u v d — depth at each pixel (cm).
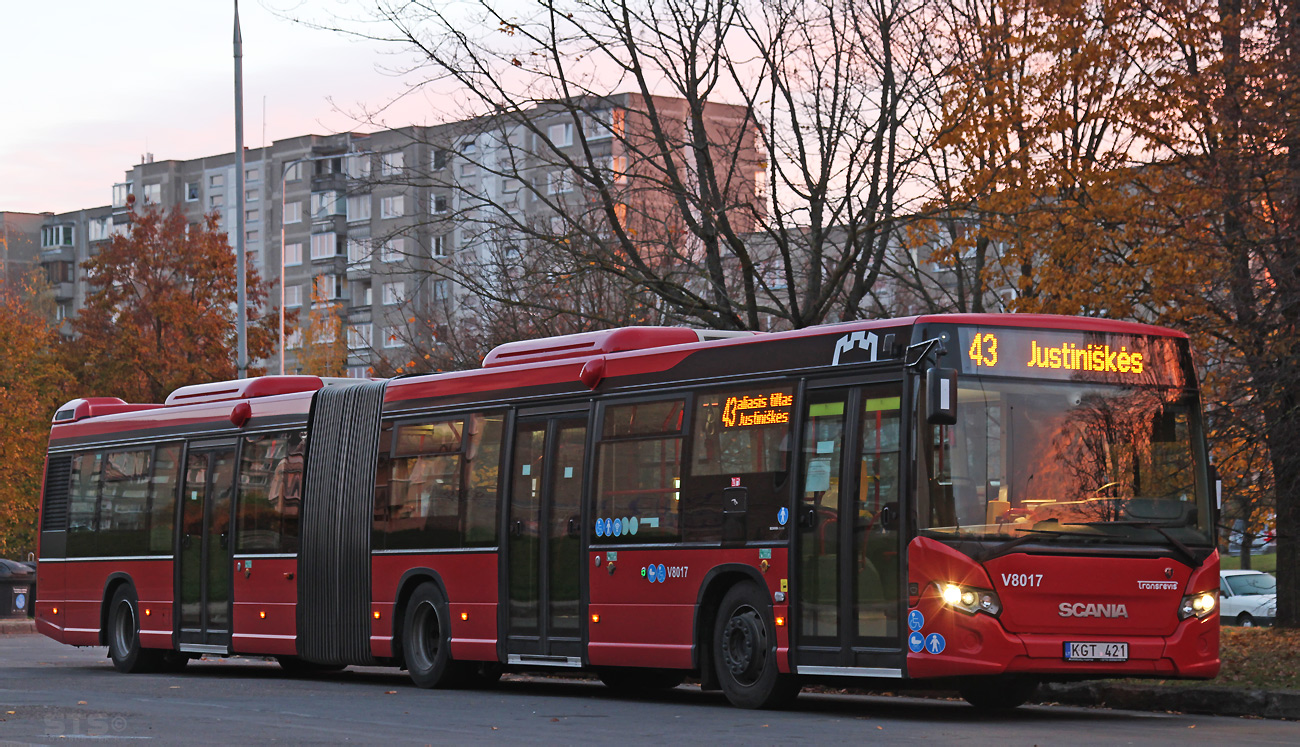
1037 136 2161
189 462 2177
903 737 1123
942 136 2169
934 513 1280
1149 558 1312
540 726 1220
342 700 1517
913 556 1282
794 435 1395
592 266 2300
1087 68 2142
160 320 5531
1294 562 2144
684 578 1477
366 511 1881
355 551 1886
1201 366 2033
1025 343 1325
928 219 2230
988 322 1317
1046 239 2103
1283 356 1916
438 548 1769
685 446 1497
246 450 2086
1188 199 1994
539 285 2423
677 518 1492
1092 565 1291
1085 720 1312
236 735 1121
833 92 2233
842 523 1344
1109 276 2062
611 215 2314
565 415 1638
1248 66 1956
